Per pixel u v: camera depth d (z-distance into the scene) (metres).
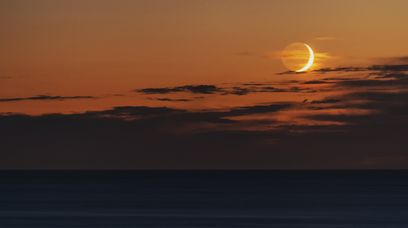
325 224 88.38
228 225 86.56
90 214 101.56
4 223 88.25
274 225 86.88
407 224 88.44
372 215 101.00
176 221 91.06
